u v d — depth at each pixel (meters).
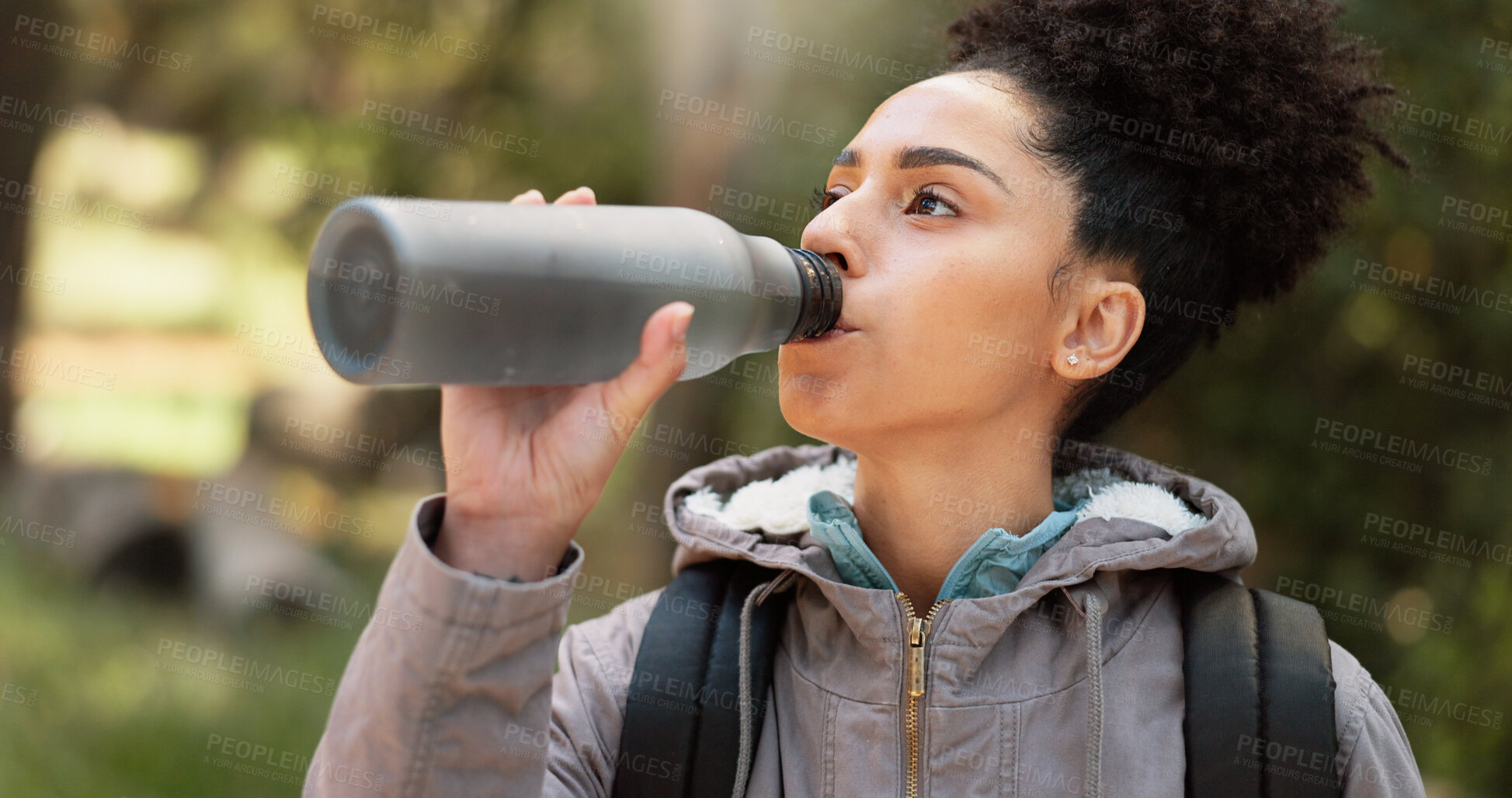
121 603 4.24
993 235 1.10
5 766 2.93
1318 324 2.89
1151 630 1.11
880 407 1.08
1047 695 1.07
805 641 1.17
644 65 4.30
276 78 4.96
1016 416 1.17
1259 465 2.99
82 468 4.98
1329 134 1.31
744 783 1.10
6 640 3.49
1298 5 1.28
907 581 1.20
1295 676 1.04
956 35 1.50
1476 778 2.90
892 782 1.06
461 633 0.87
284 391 5.95
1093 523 1.13
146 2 4.91
